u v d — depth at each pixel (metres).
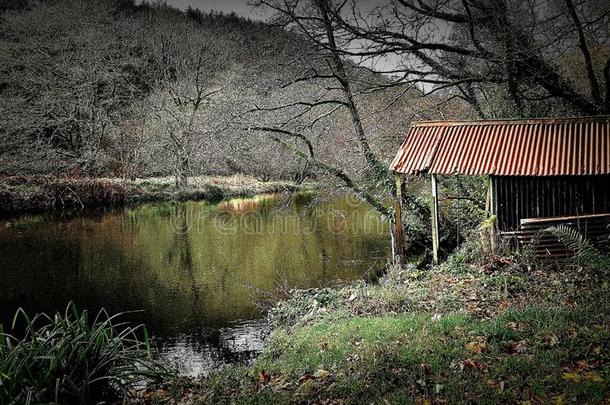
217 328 11.65
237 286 15.07
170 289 14.97
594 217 11.68
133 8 56.56
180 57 41.12
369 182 19.22
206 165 36.03
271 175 41.78
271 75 17.22
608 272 9.46
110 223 26.67
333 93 19.91
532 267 11.23
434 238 13.50
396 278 12.31
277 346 8.97
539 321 7.04
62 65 38.38
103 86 41.72
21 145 34.69
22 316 12.62
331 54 15.27
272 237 22.75
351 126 19.83
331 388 5.83
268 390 6.07
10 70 40.41
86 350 5.72
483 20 13.61
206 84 33.78
